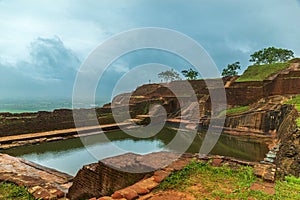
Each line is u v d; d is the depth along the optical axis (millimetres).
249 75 34344
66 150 17781
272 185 5852
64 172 12648
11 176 6789
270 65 34062
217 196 5258
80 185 8102
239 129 23266
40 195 5656
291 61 34219
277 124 21453
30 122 23594
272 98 26594
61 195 5977
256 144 19094
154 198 5250
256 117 22969
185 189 5660
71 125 26531
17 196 5688
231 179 6219
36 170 11633
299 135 10648
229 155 15805
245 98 29375
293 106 19703
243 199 5070
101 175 7457
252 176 6309
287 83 27422
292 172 8422
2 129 21344
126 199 5246
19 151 17531
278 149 13406
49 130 24609
